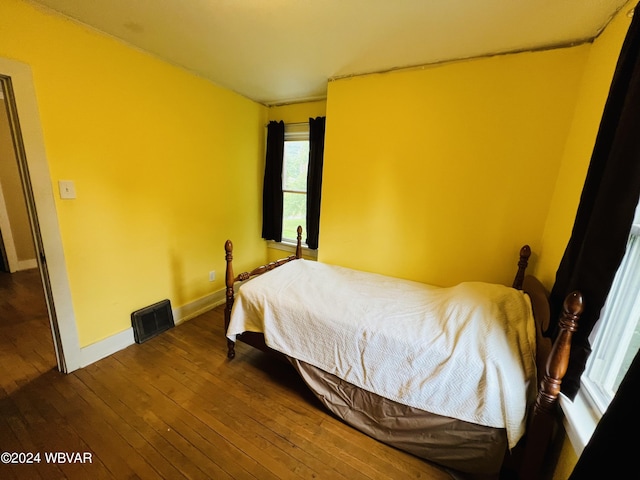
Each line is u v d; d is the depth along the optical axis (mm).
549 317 1268
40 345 2230
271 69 2324
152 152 2275
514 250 2025
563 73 1729
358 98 2385
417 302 1865
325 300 1837
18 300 2979
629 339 1034
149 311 2412
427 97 2131
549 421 1117
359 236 2584
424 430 1382
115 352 2199
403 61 2074
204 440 1492
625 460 678
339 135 2514
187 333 2533
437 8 1438
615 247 949
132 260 2264
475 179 2068
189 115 2510
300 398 1824
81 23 1724
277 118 3354
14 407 1636
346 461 1418
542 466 1271
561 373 1057
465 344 1346
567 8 1375
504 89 1891
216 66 2320
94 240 1988
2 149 3602
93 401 1707
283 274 2227
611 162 981
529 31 1602
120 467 1329
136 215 2240
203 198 2803
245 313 1946
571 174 1625
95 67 1837
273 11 1529
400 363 1427
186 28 1743
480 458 1285
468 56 1946
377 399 1495
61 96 1705
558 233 1673
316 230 3191
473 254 2164
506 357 1274
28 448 1398
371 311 1712
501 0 1354
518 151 1911
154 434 1511
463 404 1276
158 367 2051
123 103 2023
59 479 1263
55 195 1749
